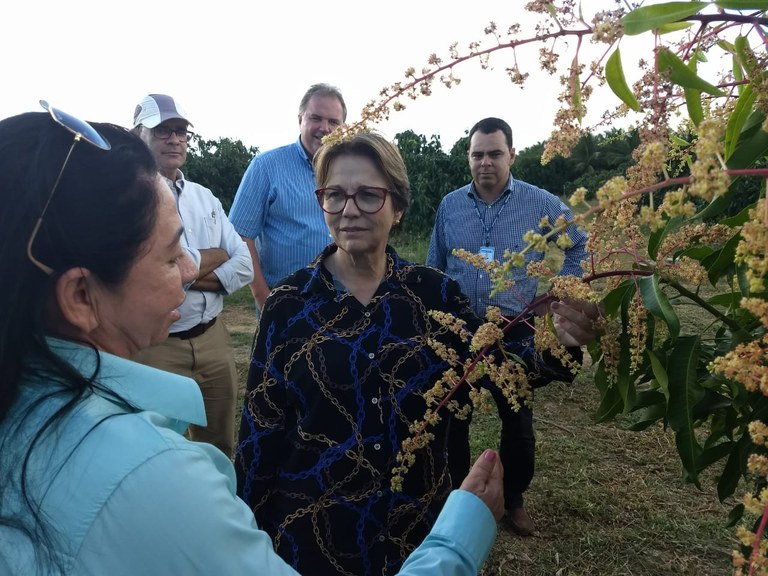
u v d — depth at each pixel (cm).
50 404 75
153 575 70
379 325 159
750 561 65
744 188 202
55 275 76
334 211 163
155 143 293
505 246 332
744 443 116
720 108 100
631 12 75
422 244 1388
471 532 102
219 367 300
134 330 89
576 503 332
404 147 1662
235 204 344
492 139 323
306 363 158
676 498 338
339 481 154
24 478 70
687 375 110
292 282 168
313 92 331
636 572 282
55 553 69
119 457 72
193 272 122
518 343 146
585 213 72
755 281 66
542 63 85
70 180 76
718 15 80
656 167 70
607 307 116
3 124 79
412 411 155
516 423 303
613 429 424
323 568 153
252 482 160
